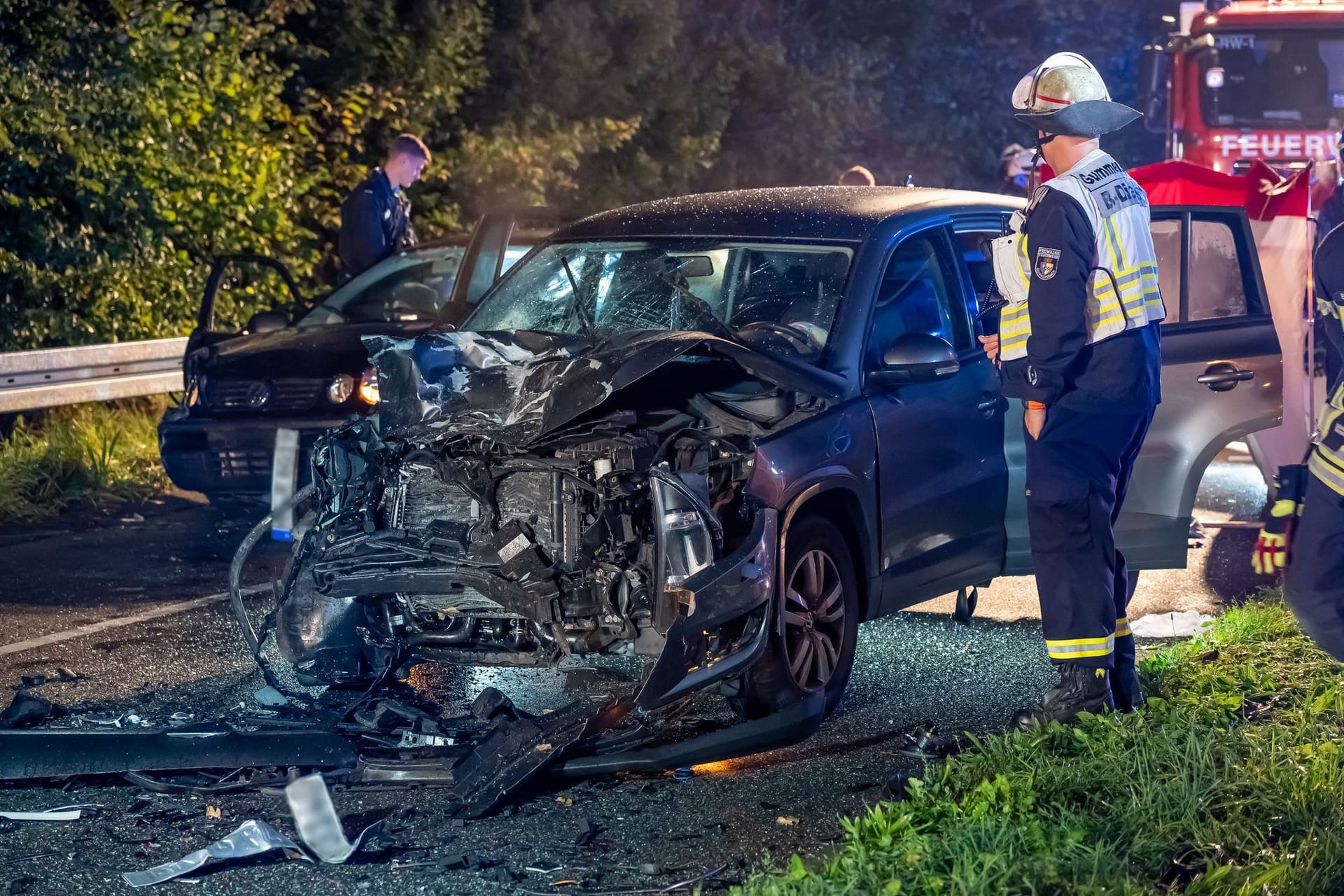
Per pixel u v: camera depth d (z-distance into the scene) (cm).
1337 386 480
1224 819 471
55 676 667
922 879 418
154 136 1549
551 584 537
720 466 564
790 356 628
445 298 1070
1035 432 566
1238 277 758
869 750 573
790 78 2586
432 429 566
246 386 951
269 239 1661
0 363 1123
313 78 1986
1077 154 564
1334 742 531
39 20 1528
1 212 1420
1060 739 533
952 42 2912
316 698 612
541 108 2188
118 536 996
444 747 542
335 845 463
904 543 644
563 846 475
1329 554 474
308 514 658
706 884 448
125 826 490
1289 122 1619
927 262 698
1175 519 730
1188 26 1666
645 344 566
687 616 527
